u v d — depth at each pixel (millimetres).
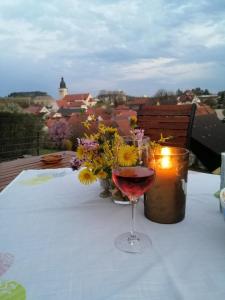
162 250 621
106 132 869
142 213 817
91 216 806
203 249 624
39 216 815
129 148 795
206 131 2594
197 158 2475
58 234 706
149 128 1953
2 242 672
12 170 1506
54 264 579
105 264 573
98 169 860
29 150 5957
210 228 720
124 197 870
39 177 1221
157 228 724
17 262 589
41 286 512
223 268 554
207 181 1104
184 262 575
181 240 663
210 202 888
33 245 656
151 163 732
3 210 862
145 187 670
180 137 1806
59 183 1128
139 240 660
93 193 996
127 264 571
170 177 716
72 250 630
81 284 514
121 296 479
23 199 956
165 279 521
